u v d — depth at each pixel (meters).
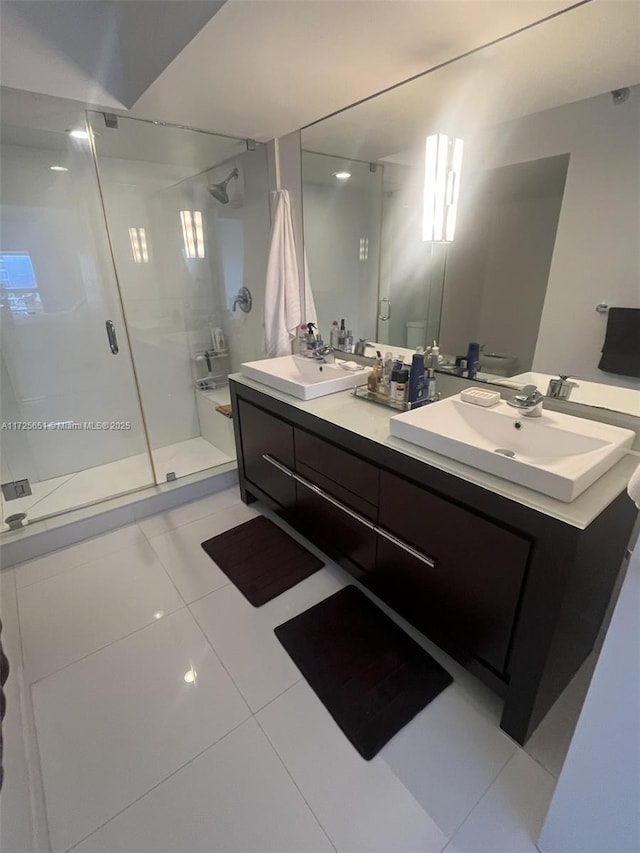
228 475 2.78
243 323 3.14
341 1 1.07
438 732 1.30
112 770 1.21
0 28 1.65
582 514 0.99
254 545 2.19
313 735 1.30
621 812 0.87
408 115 1.76
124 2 1.62
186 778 1.19
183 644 1.61
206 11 1.16
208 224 3.05
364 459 1.55
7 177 2.31
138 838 1.08
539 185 1.41
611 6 1.06
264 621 1.71
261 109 1.90
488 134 1.52
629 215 1.24
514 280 1.54
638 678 0.77
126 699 1.41
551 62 1.30
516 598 1.15
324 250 2.35
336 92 1.68
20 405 2.61
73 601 1.83
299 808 1.13
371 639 1.62
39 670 1.51
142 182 2.71
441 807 1.12
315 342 2.37
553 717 1.33
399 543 1.48
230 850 1.05
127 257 2.79
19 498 2.50
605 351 1.36
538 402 1.39
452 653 1.42
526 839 1.06
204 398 3.25
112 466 2.94
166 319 3.07
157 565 2.05
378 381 1.89
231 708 1.38
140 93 1.74
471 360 1.75
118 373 2.94
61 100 1.84
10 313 2.49
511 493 1.09
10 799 0.99
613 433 1.27
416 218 1.83
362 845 1.06
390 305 2.07
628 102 1.18
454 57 1.37
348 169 2.08
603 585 1.28
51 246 2.52
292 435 1.93
